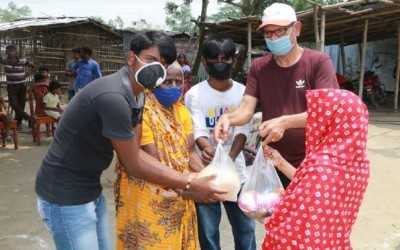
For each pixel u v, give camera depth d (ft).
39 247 11.94
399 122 34.01
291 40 8.73
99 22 63.67
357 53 61.36
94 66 29.50
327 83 8.70
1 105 24.30
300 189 5.74
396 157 22.18
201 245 9.44
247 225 9.41
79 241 6.86
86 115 6.34
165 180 6.88
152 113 7.31
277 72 9.23
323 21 32.07
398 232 13.03
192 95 9.35
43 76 27.07
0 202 15.39
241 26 40.40
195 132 9.18
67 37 61.46
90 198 6.91
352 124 5.74
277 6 8.70
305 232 5.67
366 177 5.91
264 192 7.62
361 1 29.55
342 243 5.93
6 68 29.86
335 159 5.71
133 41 6.50
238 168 9.36
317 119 5.92
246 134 9.45
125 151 6.38
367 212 14.51
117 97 6.20
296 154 9.33
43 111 25.81
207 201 7.35
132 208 7.53
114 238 12.48
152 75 6.43
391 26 43.47
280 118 7.96
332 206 5.63
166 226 7.43
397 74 41.93
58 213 6.75
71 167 6.68
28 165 20.71
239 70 53.93
